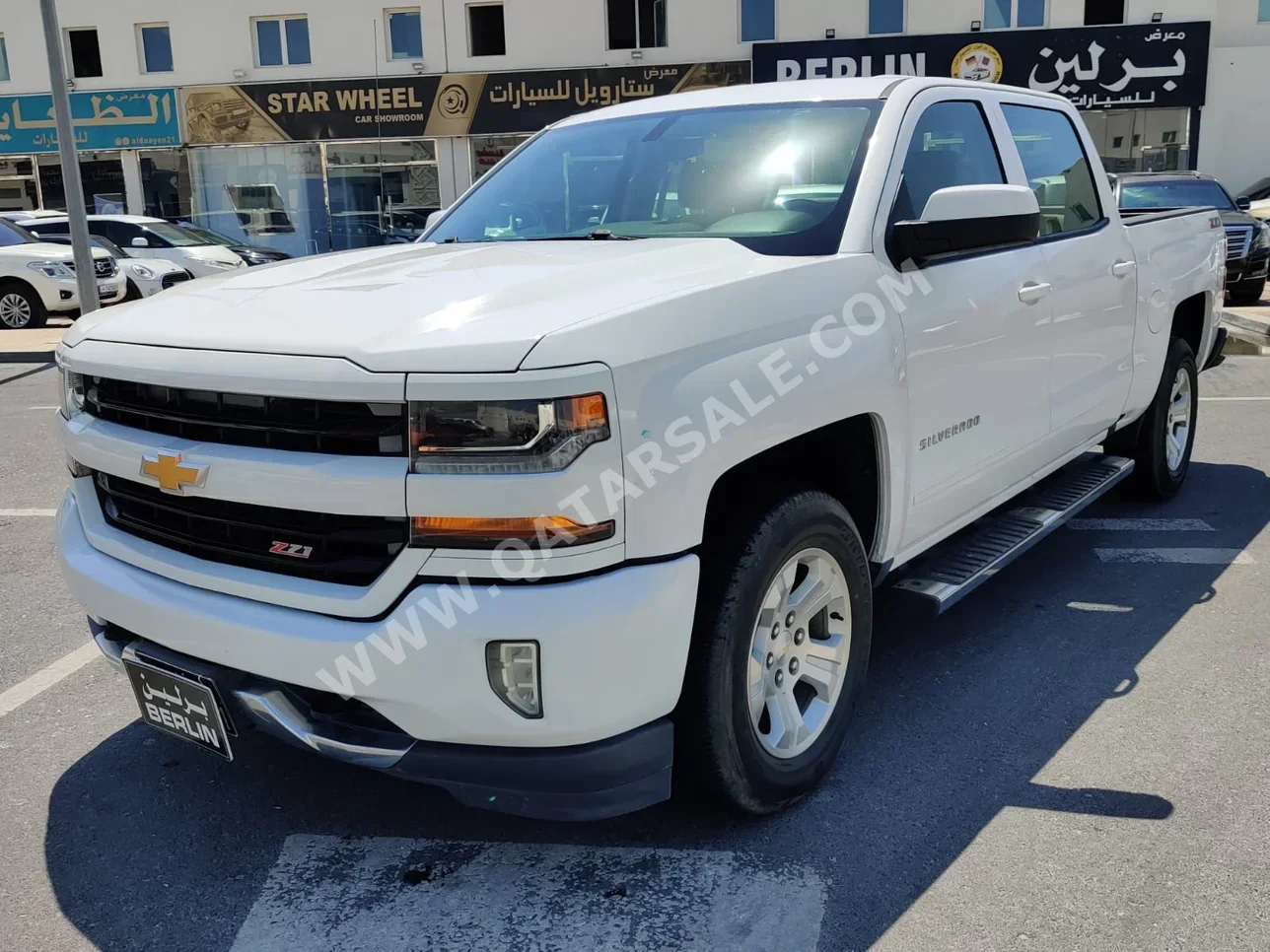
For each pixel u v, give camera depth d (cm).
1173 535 535
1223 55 2255
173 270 1697
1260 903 255
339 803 311
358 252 355
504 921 256
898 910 257
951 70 2258
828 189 325
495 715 230
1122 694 368
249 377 238
